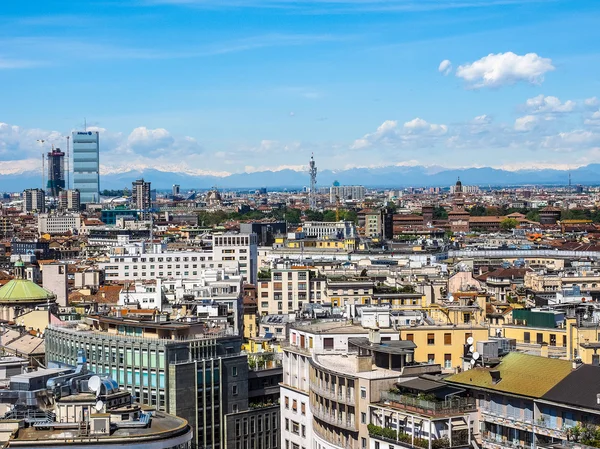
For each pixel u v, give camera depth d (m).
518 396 168.75
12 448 168.12
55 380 193.88
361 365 195.38
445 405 172.88
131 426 180.12
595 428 156.88
